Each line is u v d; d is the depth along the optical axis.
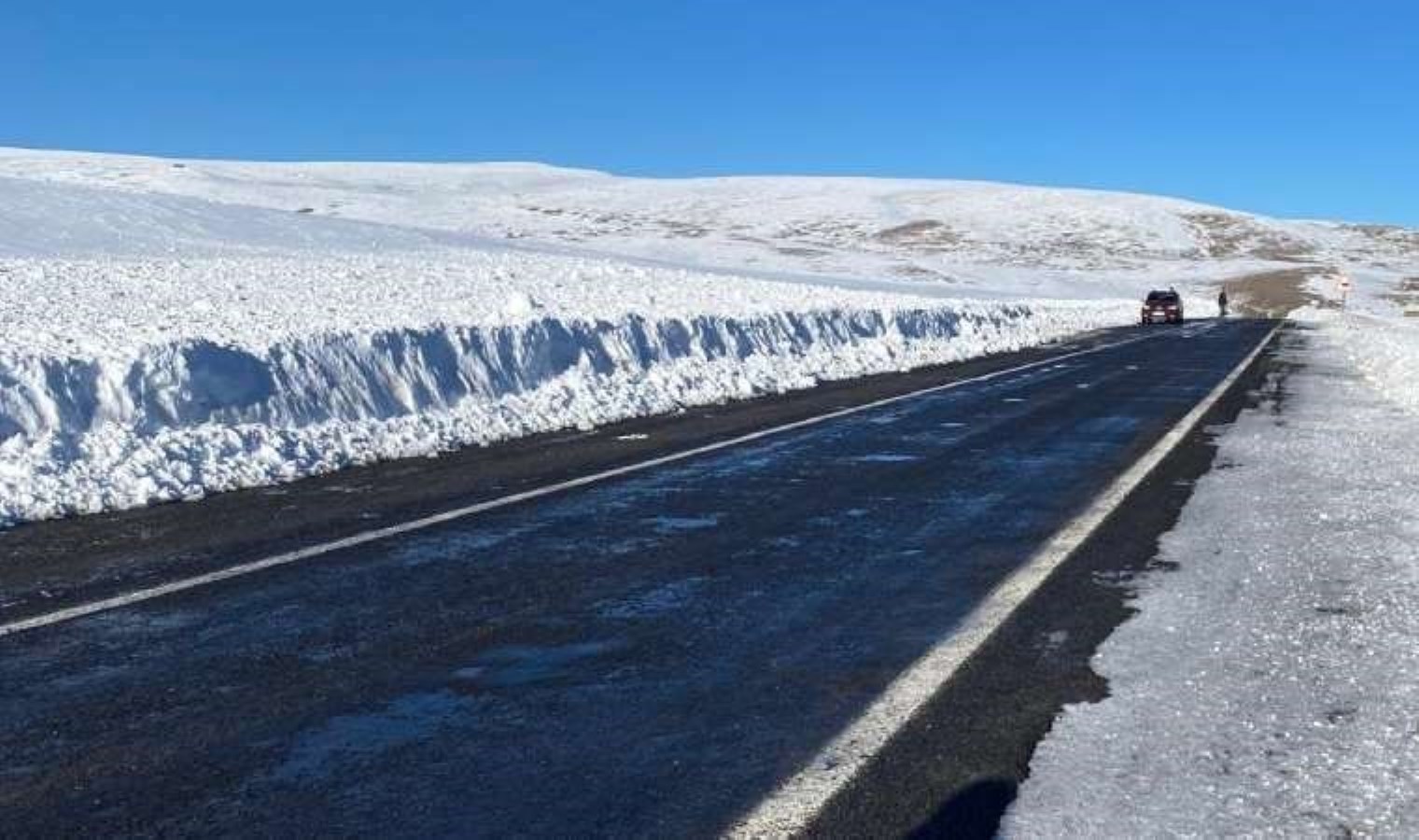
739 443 11.77
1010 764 3.88
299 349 13.44
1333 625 5.38
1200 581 6.23
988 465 10.36
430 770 3.89
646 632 5.41
